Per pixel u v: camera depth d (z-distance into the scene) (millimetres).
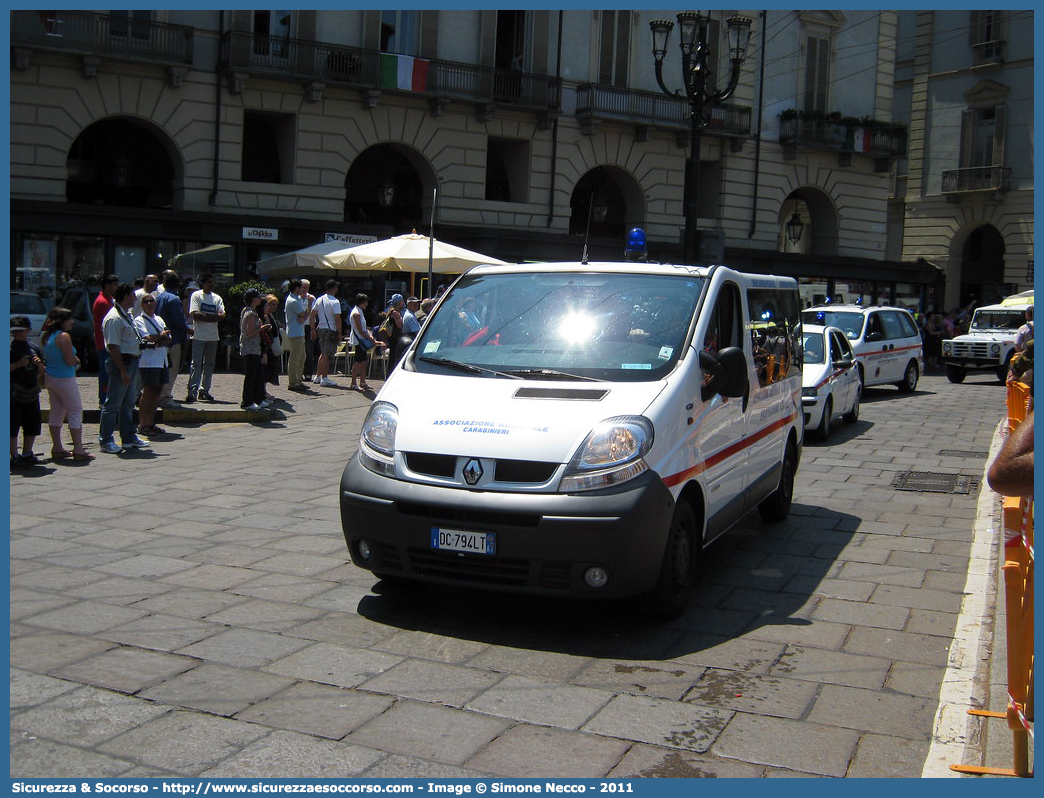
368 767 3934
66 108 22047
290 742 4137
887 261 35469
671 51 30766
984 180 39219
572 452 5262
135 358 11273
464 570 5379
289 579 6465
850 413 15719
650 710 4527
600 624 5703
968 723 4363
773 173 33500
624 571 5199
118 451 11148
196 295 14391
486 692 4695
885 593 6438
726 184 32312
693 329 6156
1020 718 3773
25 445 10133
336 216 25734
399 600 6070
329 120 25453
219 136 23938
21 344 9961
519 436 5359
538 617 5805
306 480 9875
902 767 4008
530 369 5965
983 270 41750
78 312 18609
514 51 28484
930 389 23516
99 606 5848
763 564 7129
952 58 40375
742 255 32031
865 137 34812
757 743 4207
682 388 5777
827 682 4906
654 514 5281
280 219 23781
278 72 24203
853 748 4176
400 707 4504
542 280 6680
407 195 28109
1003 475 2562
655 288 6465
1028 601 3736
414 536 5406
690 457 5766
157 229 22453
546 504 5176
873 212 36188
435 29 26859
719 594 6352
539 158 28797
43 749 4027
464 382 5922
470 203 27797
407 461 5527
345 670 4934
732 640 5488
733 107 31641
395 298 19078
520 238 27453
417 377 6109
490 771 3924
